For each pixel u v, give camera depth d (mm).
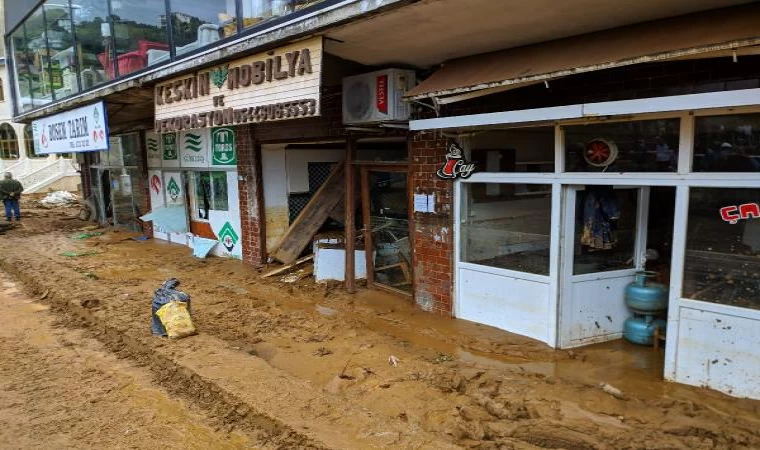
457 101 5914
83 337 6734
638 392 4715
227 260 11305
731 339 4512
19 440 4215
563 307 5766
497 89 5445
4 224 17750
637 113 4496
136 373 5520
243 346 6207
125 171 15883
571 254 5719
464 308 6852
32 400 4922
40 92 14352
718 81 4484
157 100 9047
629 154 5133
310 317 7297
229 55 6895
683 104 4125
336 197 10320
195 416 4562
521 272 6129
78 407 4773
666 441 3883
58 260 11797
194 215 12734
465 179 6480
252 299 8297
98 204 18516
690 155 4609
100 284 9312
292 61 6164
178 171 12914
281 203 10453
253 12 6727
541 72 4926
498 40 5660
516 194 6098
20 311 7973
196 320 7203
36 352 6207
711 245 4586
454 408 4539
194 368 5309
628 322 5965
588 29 5211
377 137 7883
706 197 4570
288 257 9914
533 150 5883
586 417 4277
